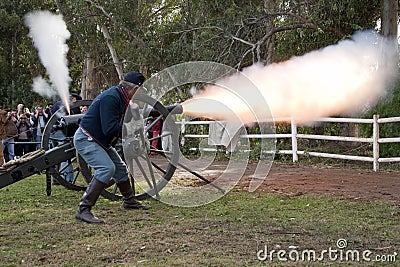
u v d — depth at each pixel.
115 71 35.06
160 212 7.82
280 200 8.73
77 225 7.04
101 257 5.55
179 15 30.17
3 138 13.90
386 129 14.66
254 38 19.91
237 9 19.89
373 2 18.25
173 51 21.39
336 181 11.02
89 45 28.53
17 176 7.97
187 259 5.42
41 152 8.18
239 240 6.17
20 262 5.43
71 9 26.97
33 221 7.33
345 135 17.77
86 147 7.28
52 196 9.50
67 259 5.50
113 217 7.52
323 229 6.66
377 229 6.65
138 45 24.83
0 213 7.90
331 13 18.33
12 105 38.69
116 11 25.52
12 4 35.97
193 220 7.23
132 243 6.07
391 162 14.10
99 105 7.27
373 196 9.12
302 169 13.60
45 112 14.48
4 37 38.03
